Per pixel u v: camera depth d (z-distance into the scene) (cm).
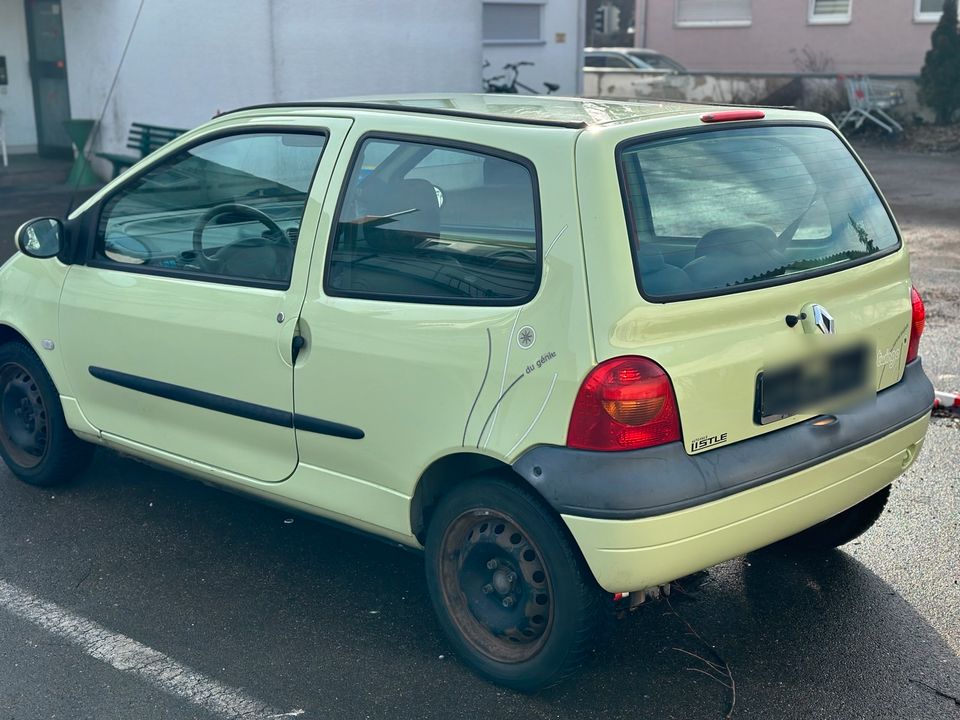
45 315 491
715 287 338
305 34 1285
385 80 1372
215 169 430
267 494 418
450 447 350
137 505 513
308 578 443
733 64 2655
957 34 2000
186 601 423
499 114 365
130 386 457
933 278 995
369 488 381
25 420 525
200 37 1295
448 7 1423
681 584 406
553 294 328
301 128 407
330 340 379
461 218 354
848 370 371
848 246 389
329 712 351
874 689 366
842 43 2466
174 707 353
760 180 371
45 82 1564
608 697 361
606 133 336
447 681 369
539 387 328
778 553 466
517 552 349
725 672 375
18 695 359
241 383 411
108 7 1390
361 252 379
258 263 411
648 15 2781
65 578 441
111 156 1336
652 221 334
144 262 457
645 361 319
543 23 1836
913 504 516
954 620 410
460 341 346
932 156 1855
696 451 329
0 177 1429
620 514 315
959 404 646
